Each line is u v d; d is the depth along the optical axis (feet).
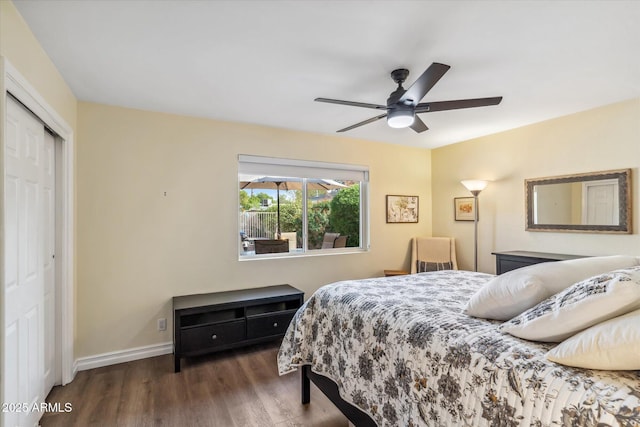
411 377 4.50
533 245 11.77
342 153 13.58
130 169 9.77
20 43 5.38
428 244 14.67
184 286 10.49
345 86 8.38
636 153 9.30
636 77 7.88
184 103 9.53
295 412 7.02
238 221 11.43
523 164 12.03
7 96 5.19
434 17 5.50
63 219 8.07
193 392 7.84
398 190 15.01
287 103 9.55
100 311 9.32
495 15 5.45
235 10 5.29
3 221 4.65
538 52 6.66
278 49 6.54
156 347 10.03
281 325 10.51
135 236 9.81
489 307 4.78
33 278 6.41
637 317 3.14
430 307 5.51
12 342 5.45
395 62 7.07
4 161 4.67
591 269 4.86
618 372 3.12
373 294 6.52
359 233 14.52
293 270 12.44
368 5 5.18
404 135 13.32
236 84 8.21
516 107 9.98
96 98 9.05
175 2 5.08
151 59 6.91
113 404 7.30
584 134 10.36
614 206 9.68
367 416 5.35
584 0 5.06
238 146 11.42
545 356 3.53
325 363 6.59
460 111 10.36
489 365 3.66
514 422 3.26
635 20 5.56
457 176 14.57
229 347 9.71
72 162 8.51
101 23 5.62
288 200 12.99
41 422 6.63
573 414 2.89
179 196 10.46
